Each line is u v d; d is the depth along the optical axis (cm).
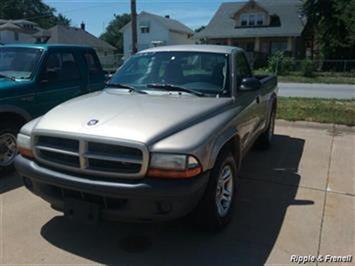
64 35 5394
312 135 824
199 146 335
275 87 736
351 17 3256
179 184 322
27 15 8175
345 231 404
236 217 432
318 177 563
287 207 460
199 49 499
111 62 4841
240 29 4353
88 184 332
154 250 366
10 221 416
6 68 609
